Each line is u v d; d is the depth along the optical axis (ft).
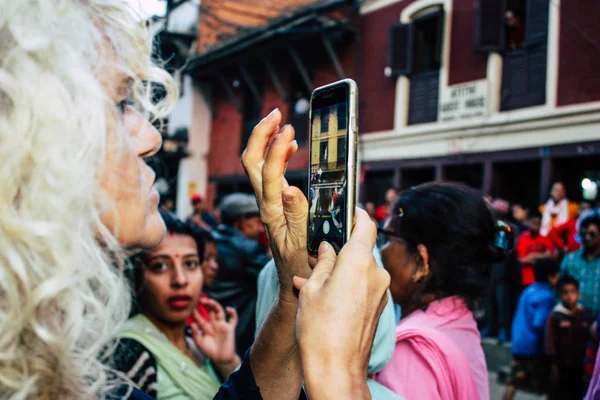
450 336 5.67
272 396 3.51
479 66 31.30
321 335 2.38
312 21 39.81
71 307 2.24
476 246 5.82
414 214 5.97
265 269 5.38
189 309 6.50
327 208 3.06
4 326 2.09
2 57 2.17
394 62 35.40
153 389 5.47
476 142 31.17
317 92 3.29
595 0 25.95
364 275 2.52
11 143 2.07
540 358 16.98
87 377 2.61
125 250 2.89
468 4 32.07
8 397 2.21
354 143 2.99
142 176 2.83
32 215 2.12
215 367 6.91
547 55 28.04
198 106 55.06
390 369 5.28
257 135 3.28
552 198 24.26
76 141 2.23
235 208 13.61
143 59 2.85
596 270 17.40
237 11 49.85
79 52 2.34
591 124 25.95
